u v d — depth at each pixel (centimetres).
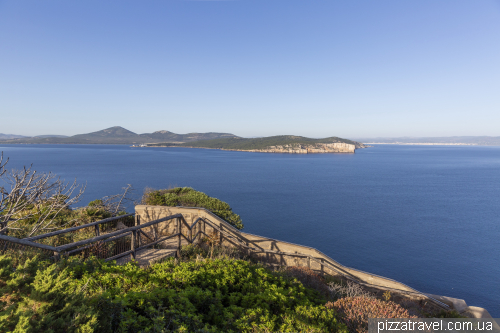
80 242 593
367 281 1146
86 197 6381
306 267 1122
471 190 9662
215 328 404
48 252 666
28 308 308
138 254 846
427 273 3388
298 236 4559
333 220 5569
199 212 1212
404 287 1098
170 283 538
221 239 1212
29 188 734
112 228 1249
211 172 13700
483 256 3894
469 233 4903
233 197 7750
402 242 4388
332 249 4050
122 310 371
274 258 1212
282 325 443
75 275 506
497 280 3241
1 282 370
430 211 6544
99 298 359
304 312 521
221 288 586
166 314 403
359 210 6500
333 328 501
